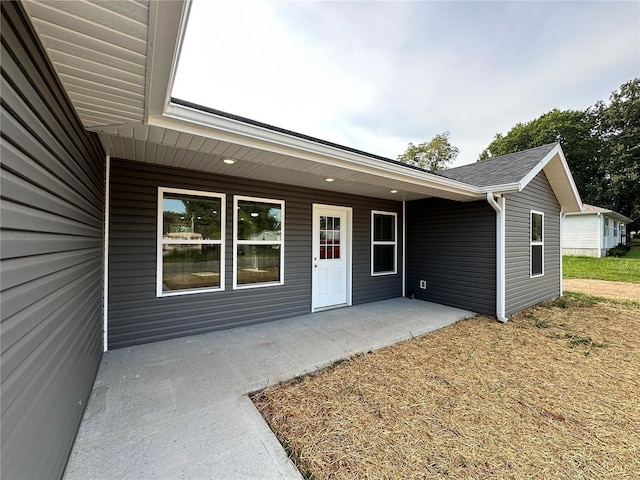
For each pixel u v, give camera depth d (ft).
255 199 13.94
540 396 7.89
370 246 19.34
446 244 18.48
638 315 16.70
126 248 10.72
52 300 4.27
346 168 10.60
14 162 2.97
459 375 9.09
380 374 9.07
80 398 6.27
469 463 5.49
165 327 11.57
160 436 5.94
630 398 7.83
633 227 68.90
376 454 5.68
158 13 3.30
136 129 7.02
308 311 16.19
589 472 5.32
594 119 68.08
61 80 4.71
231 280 13.24
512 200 16.62
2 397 2.73
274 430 6.31
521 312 17.16
